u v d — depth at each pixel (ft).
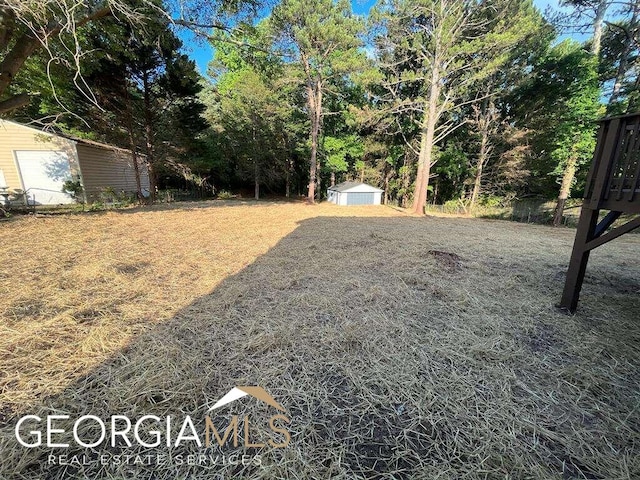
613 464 3.77
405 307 8.29
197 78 34.09
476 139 46.19
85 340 5.93
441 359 5.92
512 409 4.66
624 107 29.17
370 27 36.09
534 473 3.64
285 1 34.73
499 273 11.63
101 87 28.86
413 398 4.83
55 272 9.66
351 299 8.67
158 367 5.22
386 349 6.19
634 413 4.63
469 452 3.89
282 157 55.31
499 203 43.83
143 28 20.04
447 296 9.14
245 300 8.34
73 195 33.40
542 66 35.88
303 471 3.59
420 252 14.49
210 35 21.52
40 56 20.25
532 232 24.41
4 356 5.28
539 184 42.50
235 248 14.35
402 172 51.52
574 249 8.16
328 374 5.36
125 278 9.59
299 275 10.55
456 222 29.68
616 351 6.35
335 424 4.30
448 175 49.34
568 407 4.73
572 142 30.42
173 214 25.57
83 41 21.71
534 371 5.61
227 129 48.34
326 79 44.29
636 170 6.68
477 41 29.43
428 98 37.24
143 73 30.58
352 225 23.89
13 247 12.29
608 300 9.12
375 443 4.01
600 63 32.45
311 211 34.60
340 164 53.42
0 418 4.04
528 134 38.91
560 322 7.64
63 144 31.99
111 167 38.73
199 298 8.32
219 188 58.65
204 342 6.14
